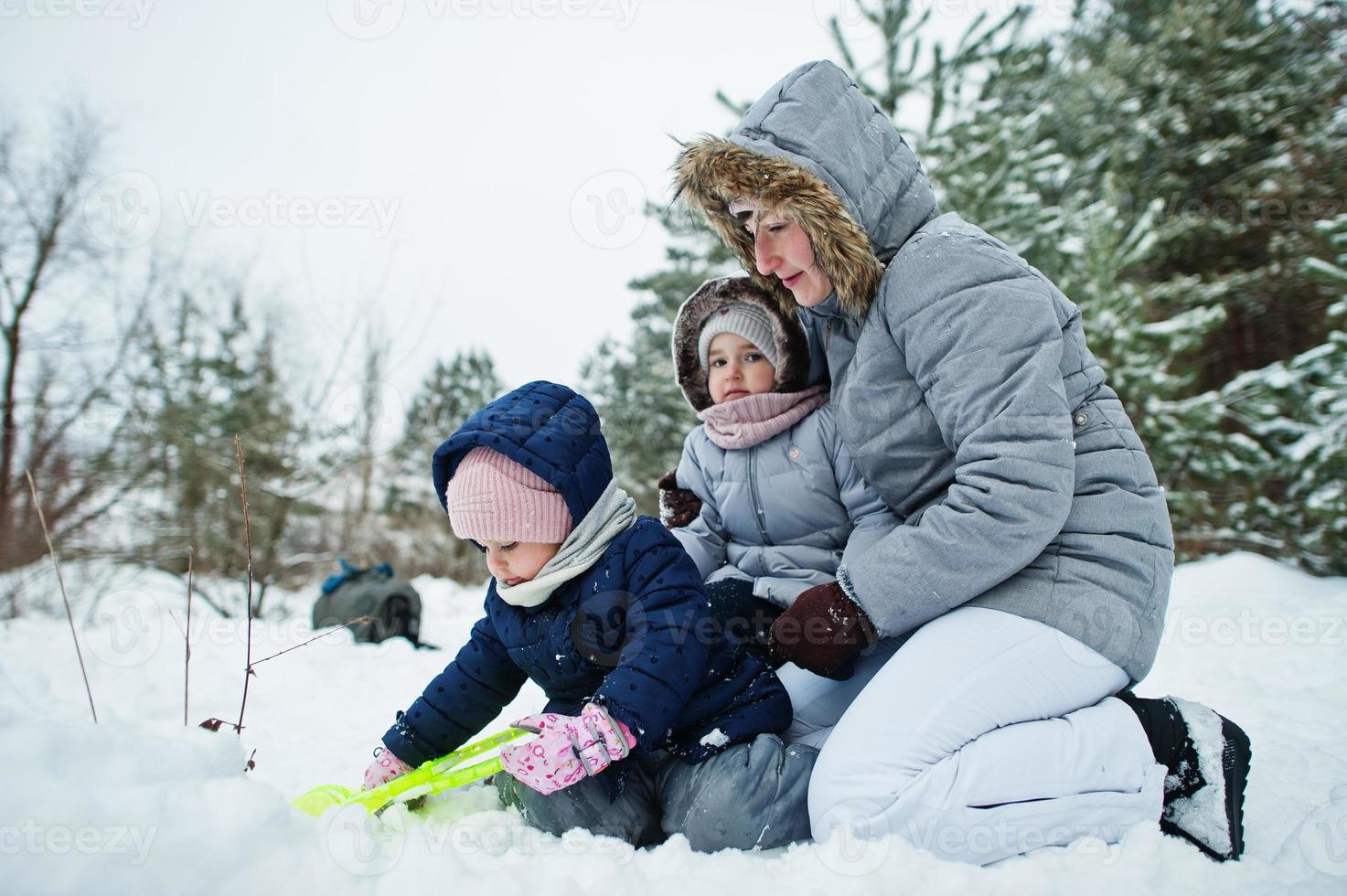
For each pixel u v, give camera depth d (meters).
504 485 1.63
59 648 3.53
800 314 2.27
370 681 3.29
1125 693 1.62
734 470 2.25
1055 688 1.53
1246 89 10.12
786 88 1.88
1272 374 6.79
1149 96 10.46
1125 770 1.46
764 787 1.57
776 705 1.74
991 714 1.49
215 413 10.71
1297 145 9.26
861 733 1.52
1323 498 6.11
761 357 2.31
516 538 1.64
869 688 1.61
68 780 1.22
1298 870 1.42
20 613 8.17
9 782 1.17
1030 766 1.43
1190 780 1.54
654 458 12.42
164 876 1.15
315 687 3.17
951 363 1.68
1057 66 11.10
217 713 2.72
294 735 2.44
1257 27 10.23
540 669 1.76
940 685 1.51
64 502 10.20
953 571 1.59
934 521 1.62
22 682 1.79
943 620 1.63
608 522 1.73
